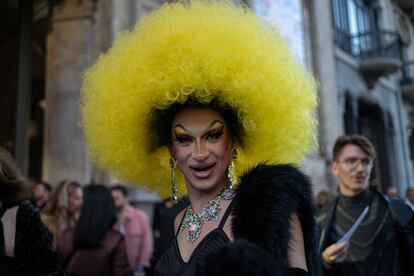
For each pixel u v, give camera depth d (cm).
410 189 751
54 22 609
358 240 202
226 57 119
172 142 125
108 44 572
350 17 1284
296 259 93
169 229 221
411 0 1581
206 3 133
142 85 128
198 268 100
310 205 101
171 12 133
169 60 121
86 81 154
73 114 576
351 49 1241
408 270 198
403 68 1530
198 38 120
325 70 998
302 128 133
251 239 92
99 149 151
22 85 543
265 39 129
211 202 115
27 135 540
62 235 258
